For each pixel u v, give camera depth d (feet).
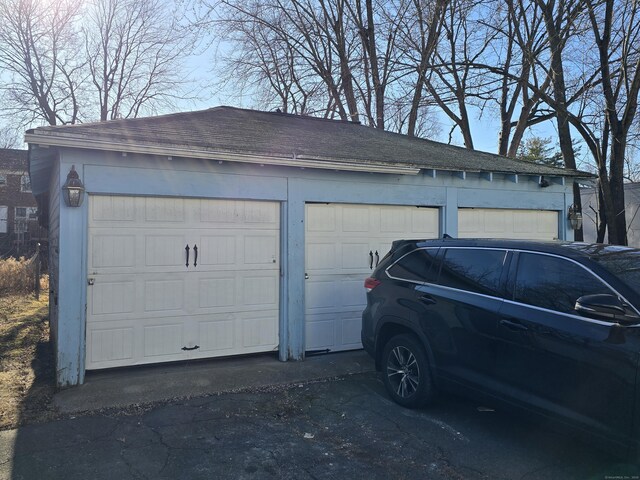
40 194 31.78
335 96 68.90
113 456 12.54
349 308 22.75
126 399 16.40
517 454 12.62
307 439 13.65
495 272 13.64
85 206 17.53
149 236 18.97
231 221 20.39
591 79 46.32
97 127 18.61
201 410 15.79
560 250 12.37
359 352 22.67
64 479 11.37
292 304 21.11
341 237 22.59
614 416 10.05
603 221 47.24
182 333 19.57
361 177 22.70
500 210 26.71
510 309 12.62
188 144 17.97
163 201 19.19
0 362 22.02
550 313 11.71
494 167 25.96
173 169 18.86
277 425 14.65
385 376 16.79
